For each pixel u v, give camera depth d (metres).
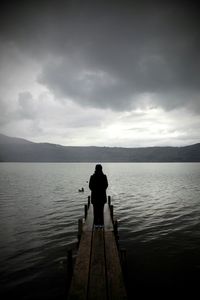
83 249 7.84
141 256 11.38
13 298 7.92
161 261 10.82
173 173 100.44
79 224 9.84
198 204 26.62
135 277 9.38
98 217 9.78
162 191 39.16
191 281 9.06
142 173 101.69
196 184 52.03
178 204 26.55
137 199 30.34
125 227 16.53
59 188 43.53
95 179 9.82
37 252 11.82
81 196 33.31
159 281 9.08
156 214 21.06
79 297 5.08
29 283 8.83
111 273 6.11
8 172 102.00
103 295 5.16
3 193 35.81
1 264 10.43
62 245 12.87
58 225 17.19
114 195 34.22
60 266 10.22
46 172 107.81
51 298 7.91
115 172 111.31
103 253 7.44
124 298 5.01
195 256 11.37
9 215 20.66
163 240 13.69
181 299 7.97
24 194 34.94
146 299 7.98
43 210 22.98
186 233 15.06
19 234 14.89
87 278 5.91
